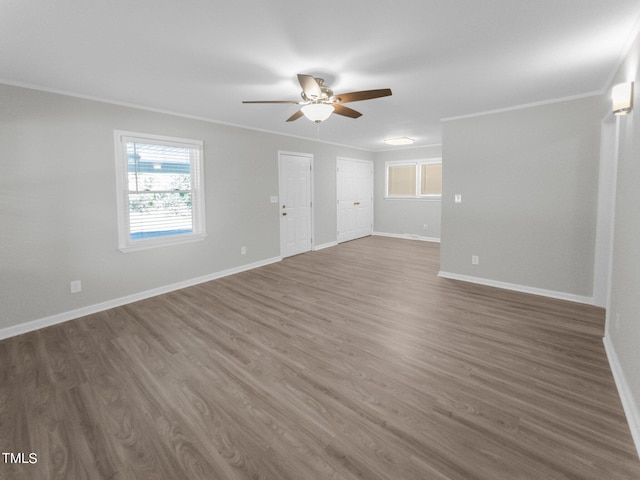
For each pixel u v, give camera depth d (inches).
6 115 112.0
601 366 91.4
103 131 135.2
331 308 137.2
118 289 144.1
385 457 61.9
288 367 93.0
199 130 169.8
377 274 189.8
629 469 58.1
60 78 111.0
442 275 182.5
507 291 156.5
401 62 99.0
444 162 174.6
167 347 105.3
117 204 141.1
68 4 67.6
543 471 58.1
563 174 140.9
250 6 69.2
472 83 118.5
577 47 89.5
